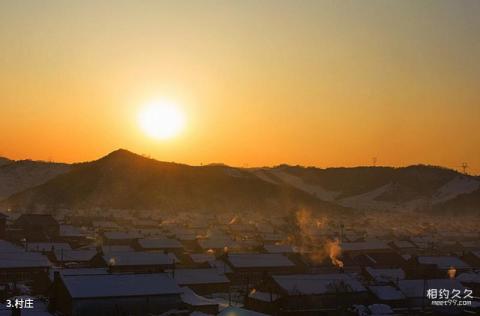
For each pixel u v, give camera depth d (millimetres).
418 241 171000
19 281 88750
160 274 67438
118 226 196375
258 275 103875
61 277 63781
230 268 103812
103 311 60125
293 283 75875
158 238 139625
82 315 59281
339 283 76500
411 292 77812
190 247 147375
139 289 62688
